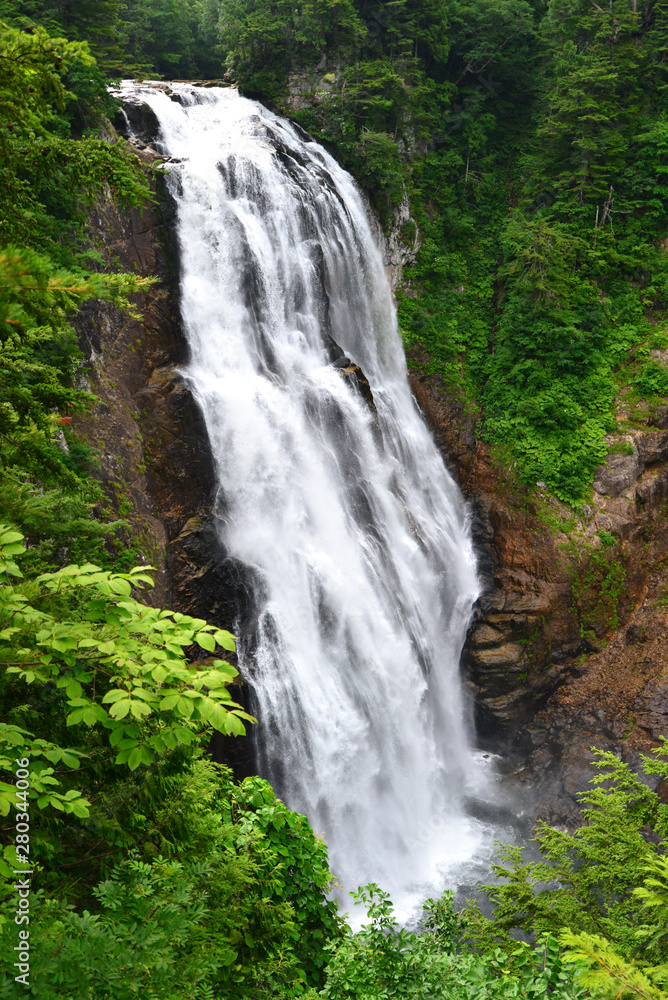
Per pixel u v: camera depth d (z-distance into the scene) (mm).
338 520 26078
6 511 7645
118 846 6715
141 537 20781
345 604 24578
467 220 38562
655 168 36312
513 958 8945
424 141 38906
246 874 8180
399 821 24391
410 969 8547
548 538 31828
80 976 4637
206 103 34312
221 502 23734
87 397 6609
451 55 40969
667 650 29594
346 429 27609
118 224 23703
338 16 35875
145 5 48531
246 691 20406
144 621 5547
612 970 5352
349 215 32688
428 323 36250
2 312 4660
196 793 7941
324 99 36438
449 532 32438
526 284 34750
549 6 41188
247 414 25000
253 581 22703
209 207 26797
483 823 25719
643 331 35375
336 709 23016
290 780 21375
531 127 41375
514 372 34844
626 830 10797
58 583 5559
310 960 10273
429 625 29016
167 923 5344
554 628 30750
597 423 33719
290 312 28672
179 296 25312
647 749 26844
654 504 32781
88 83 23797
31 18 24562
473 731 30219
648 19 39156
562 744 28406
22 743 4855
